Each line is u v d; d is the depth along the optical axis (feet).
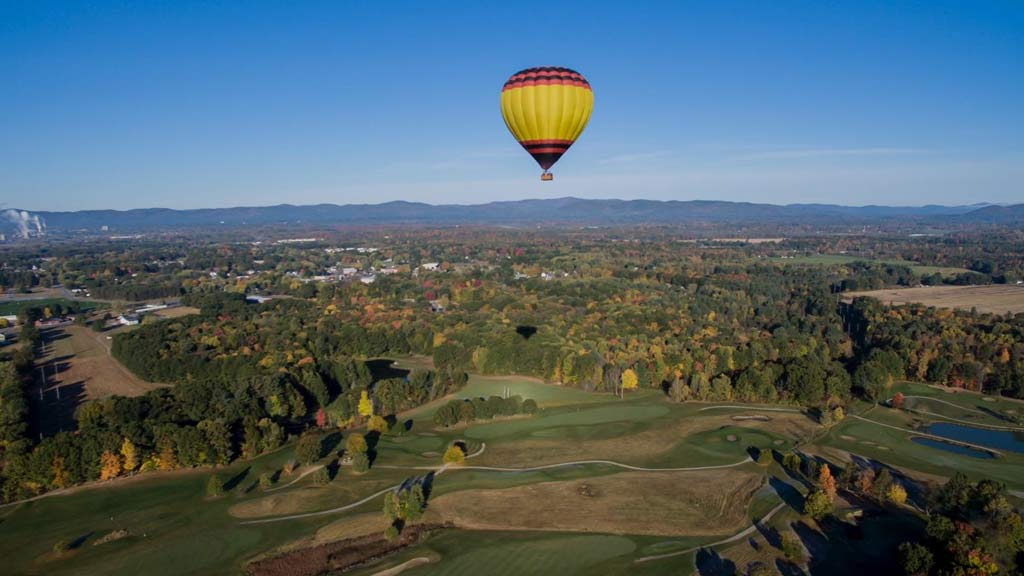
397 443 398.83
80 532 295.28
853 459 371.56
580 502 318.86
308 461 362.94
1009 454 380.78
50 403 476.54
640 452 382.63
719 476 347.56
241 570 264.52
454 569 262.47
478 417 437.99
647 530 292.81
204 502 322.55
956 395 496.64
